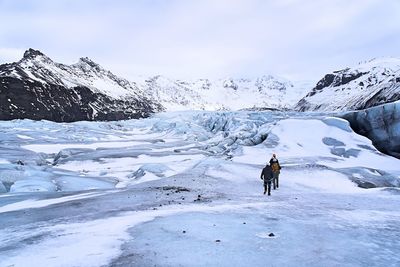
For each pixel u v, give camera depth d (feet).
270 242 37.19
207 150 205.57
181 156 191.11
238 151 159.22
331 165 131.64
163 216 49.65
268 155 149.69
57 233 42.39
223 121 340.18
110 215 53.21
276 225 44.96
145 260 31.14
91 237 39.42
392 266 30.66
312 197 72.49
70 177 117.39
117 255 32.76
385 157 144.46
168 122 440.04
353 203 64.28
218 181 97.86
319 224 45.85
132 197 70.74
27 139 273.13
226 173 110.11
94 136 320.70
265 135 180.86
